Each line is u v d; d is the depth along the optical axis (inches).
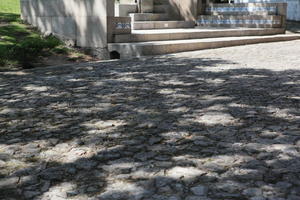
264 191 115.5
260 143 151.7
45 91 254.7
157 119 185.6
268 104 203.9
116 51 413.7
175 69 312.3
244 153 143.0
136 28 532.7
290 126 169.8
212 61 348.8
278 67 311.4
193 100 216.2
